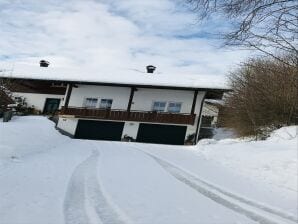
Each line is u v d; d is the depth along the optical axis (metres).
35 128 21.62
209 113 33.81
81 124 33.50
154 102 33.19
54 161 10.92
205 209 6.16
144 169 10.31
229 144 15.45
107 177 8.46
